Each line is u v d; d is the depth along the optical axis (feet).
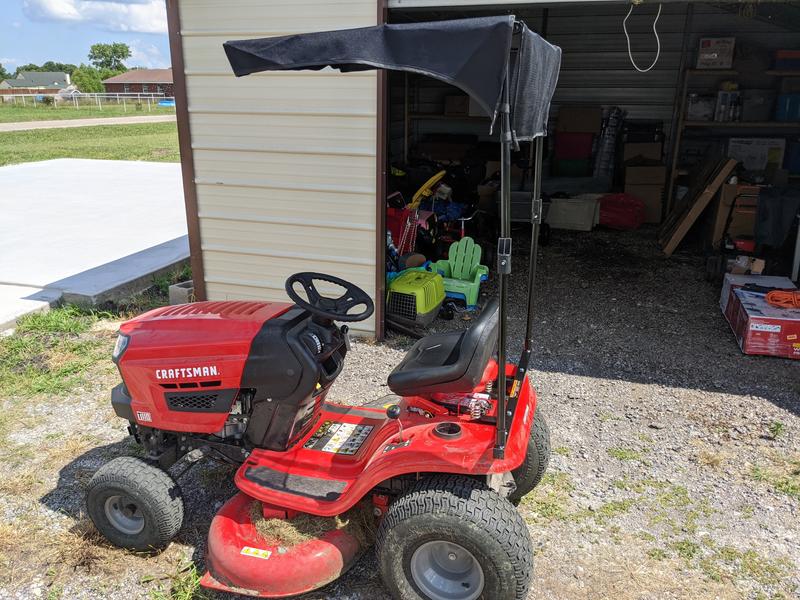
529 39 7.56
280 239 19.98
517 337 19.76
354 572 10.22
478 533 8.19
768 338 17.99
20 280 23.21
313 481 10.11
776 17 31.68
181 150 19.94
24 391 16.30
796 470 12.87
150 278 24.21
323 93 18.17
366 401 15.62
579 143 37.32
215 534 9.84
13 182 45.42
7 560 10.56
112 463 10.41
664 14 35.19
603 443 13.89
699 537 11.03
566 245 30.81
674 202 34.45
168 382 10.32
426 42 7.62
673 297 23.29
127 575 10.24
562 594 9.77
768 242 23.26
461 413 9.72
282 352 9.98
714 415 15.03
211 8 18.33
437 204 29.17
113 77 301.84
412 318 19.99
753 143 33.42
